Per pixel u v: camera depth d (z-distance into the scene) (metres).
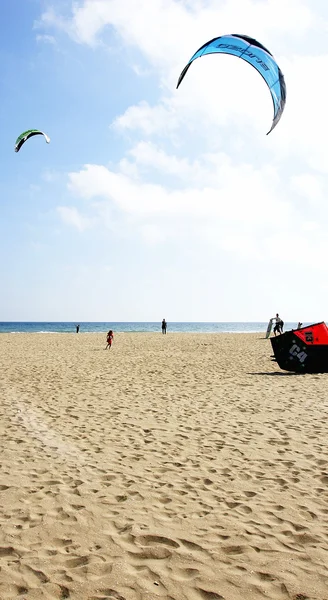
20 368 13.06
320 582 2.62
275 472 4.52
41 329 91.25
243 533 3.23
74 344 25.98
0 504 3.70
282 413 7.09
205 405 7.75
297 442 5.53
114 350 21.14
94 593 2.52
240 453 5.12
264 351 20.20
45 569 2.75
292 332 11.86
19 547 3.01
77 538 3.15
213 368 13.33
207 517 3.50
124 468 4.62
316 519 3.47
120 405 7.73
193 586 2.59
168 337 36.38
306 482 4.25
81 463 4.76
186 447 5.35
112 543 3.08
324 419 6.66
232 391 9.16
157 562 2.84
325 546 3.05
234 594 2.52
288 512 3.60
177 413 7.13
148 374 11.93
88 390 9.26
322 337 11.59
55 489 4.04
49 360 15.77
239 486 4.16
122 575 2.70
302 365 11.68
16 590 2.54
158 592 2.53
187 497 3.90
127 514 3.55
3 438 5.64
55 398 8.31
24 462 4.77
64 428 6.16
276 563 2.83
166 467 4.66
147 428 6.20
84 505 3.71
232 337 36.22
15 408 7.39
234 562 2.85
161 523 3.39
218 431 6.06
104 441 5.58
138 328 108.44
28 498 3.84
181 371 12.59
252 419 6.72
